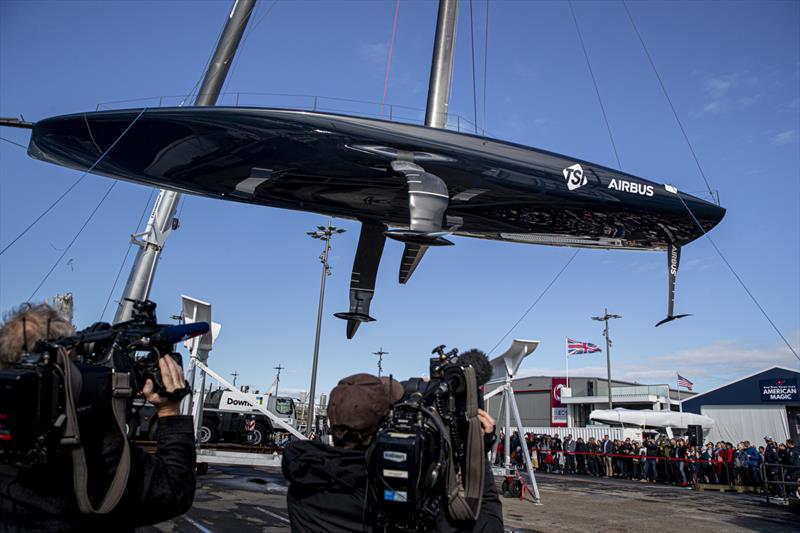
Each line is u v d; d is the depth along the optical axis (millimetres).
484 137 9039
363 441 1929
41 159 8961
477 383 2201
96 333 1709
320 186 9125
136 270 10297
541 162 9203
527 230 10836
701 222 10461
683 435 29562
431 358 2234
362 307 10367
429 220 8172
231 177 8938
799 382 23719
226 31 11195
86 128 7922
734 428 25156
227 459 9562
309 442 1986
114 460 1505
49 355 1433
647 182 10062
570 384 45406
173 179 9156
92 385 1500
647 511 10133
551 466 24031
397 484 1646
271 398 21062
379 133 8281
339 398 1949
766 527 8969
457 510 1857
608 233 10875
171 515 1624
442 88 10562
